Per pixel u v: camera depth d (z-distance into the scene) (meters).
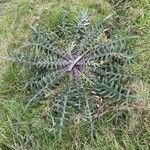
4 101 1.17
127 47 1.20
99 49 1.18
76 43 1.23
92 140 1.06
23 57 1.20
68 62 1.18
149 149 1.03
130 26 1.24
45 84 1.16
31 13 1.33
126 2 1.30
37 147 1.08
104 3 1.30
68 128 1.08
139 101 1.07
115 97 1.09
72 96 1.11
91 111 1.10
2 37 1.32
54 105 1.11
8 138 1.11
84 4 1.31
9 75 1.22
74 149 1.07
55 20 1.29
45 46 1.21
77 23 1.26
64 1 1.33
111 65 1.15
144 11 1.26
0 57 1.25
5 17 1.36
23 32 1.30
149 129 1.04
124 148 1.04
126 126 1.06
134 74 1.14
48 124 1.10
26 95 1.17
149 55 1.17
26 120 1.13
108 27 1.26
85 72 1.16
